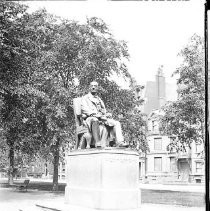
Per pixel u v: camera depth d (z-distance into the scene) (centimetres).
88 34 2791
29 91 2116
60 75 2806
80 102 1477
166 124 2716
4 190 2752
